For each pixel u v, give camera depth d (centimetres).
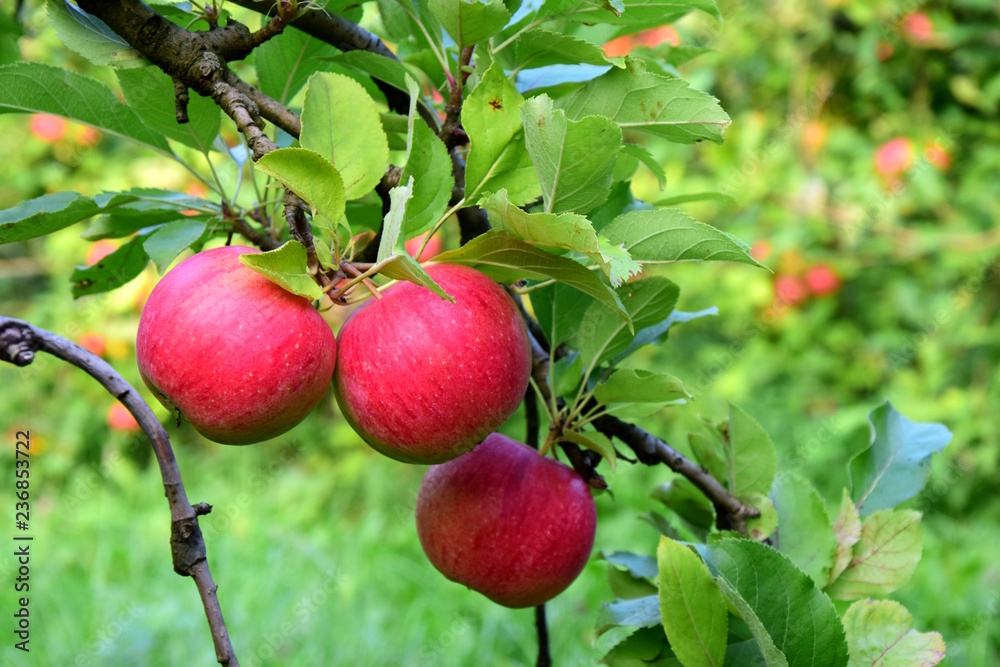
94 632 183
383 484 255
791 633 68
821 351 270
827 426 239
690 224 66
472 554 72
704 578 68
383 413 66
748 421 76
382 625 191
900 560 75
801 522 76
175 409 67
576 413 74
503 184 68
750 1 267
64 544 222
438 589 204
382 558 218
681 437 242
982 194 246
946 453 223
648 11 71
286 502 250
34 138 257
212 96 69
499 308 67
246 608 192
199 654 175
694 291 260
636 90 69
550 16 71
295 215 64
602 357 74
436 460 67
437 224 68
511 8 73
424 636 188
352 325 67
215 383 64
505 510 72
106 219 79
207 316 64
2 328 63
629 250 68
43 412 263
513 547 72
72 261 254
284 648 180
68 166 260
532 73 76
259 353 64
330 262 66
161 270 74
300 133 67
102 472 254
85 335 239
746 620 66
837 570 75
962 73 271
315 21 75
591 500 74
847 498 77
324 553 220
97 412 265
